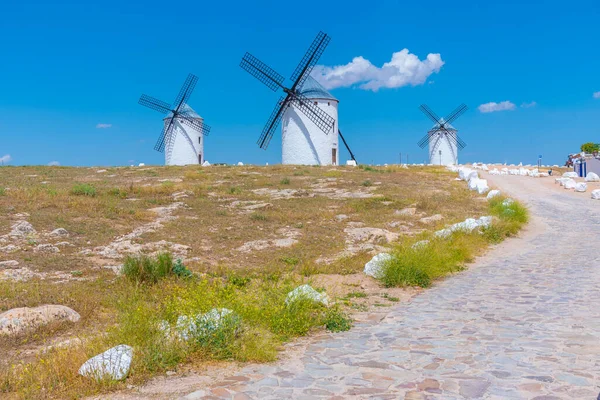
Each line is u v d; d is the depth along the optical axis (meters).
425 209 23.22
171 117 61.47
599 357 6.16
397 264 11.64
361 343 7.19
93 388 5.54
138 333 6.71
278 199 24.84
